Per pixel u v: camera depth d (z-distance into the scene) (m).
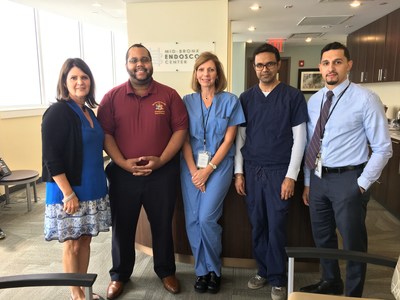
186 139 2.04
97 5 4.38
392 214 3.61
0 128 4.12
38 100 5.16
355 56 6.41
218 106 1.98
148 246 2.58
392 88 5.11
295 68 8.99
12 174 3.78
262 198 2.00
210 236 2.05
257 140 1.96
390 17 4.80
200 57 1.98
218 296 2.09
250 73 9.05
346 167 1.75
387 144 1.68
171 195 2.04
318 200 1.88
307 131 1.94
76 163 1.73
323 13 4.90
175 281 2.15
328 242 1.96
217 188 2.00
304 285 2.16
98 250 2.75
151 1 4.09
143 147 1.93
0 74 4.39
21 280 1.21
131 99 1.94
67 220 1.73
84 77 1.78
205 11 4.08
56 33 5.50
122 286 2.14
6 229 3.23
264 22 5.59
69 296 2.13
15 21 4.62
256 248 2.15
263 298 2.07
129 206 2.01
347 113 1.72
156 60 4.21
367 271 2.40
